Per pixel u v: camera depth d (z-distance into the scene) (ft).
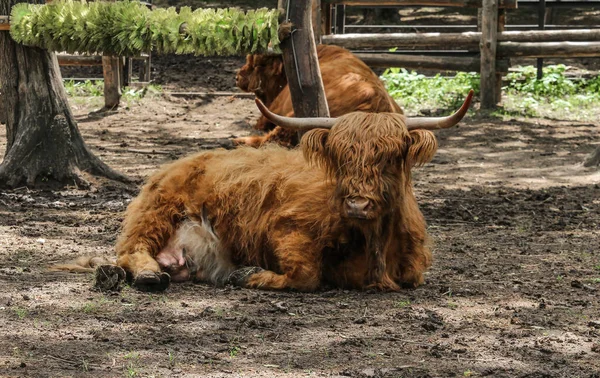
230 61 88.58
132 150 57.67
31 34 39.86
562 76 78.79
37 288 25.55
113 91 72.23
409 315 23.53
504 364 19.58
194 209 27.94
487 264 30.86
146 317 22.80
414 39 73.72
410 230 26.66
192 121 69.62
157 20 37.58
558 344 21.15
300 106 38.70
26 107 43.68
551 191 47.37
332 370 18.94
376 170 24.07
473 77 77.66
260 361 19.45
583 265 30.86
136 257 26.76
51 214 38.06
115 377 18.17
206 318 22.85
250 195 27.40
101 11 38.11
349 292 26.02
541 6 78.38
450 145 61.87
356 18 103.81
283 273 26.37
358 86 46.21
